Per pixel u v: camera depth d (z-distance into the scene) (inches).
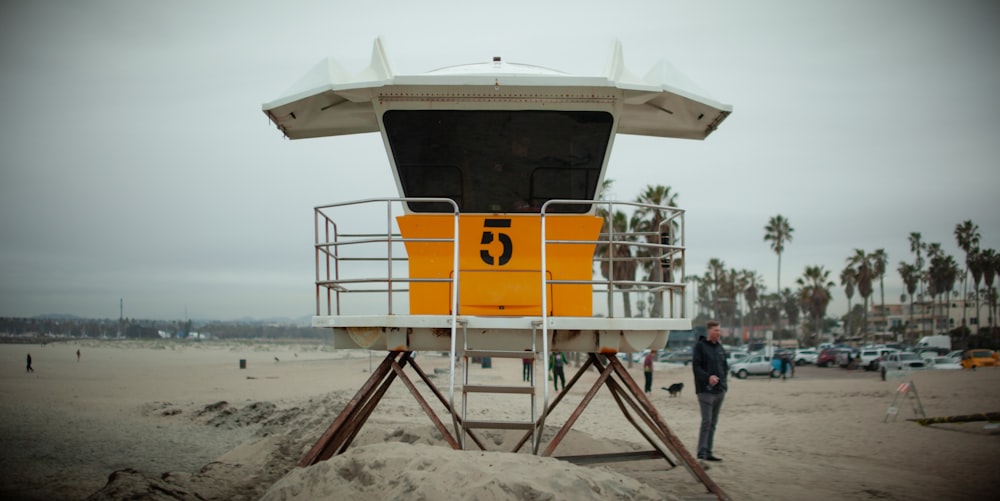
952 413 759.7
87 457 524.1
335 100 345.7
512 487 223.1
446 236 323.3
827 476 391.5
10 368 2263.8
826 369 2514.8
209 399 1110.4
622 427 645.3
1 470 458.9
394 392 1011.3
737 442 544.7
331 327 305.1
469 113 320.8
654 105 363.6
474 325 287.7
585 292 319.6
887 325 7106.3
